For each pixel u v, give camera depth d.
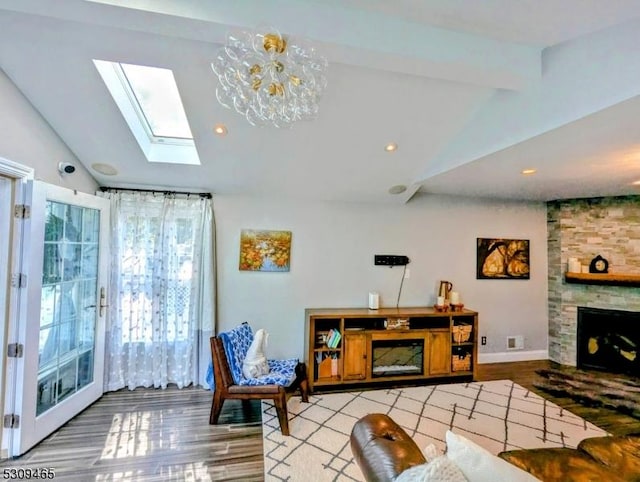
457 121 2.93
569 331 4.69
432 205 4.62
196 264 3.74
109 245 3.48
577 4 1.46
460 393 3.64
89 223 3.23
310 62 1.63
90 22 1.63
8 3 1.50
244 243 4.02
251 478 2.19
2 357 2.36
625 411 3.24
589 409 3.27
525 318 4.89
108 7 1.52
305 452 2.48
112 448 2.50
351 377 3.76
